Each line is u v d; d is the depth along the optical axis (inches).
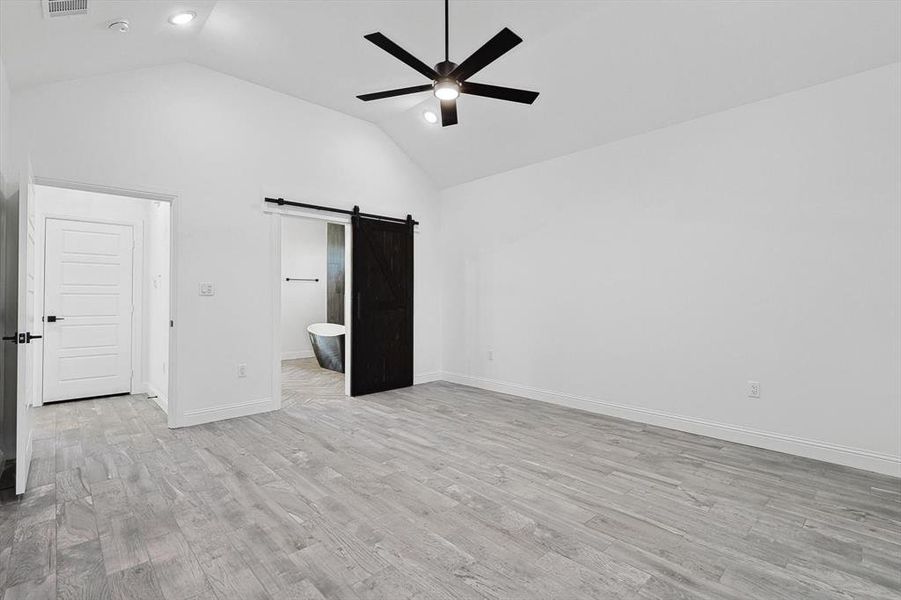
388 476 112.0
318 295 350.6
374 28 134.0
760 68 125.3
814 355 124.0
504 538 83.7
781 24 113.9
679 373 150.8
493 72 158.9
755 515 92.8
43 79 126.0
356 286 202.8
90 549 79.7
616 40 134.0
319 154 191.2
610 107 156.1
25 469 103.1
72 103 133.6
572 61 145.6
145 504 96.8
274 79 168.9
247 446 134.0
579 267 179.6
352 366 201.5
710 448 132.8
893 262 112.3
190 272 155.9
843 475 112.7
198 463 120.5
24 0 86.9
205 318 159.0
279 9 124.6
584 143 174.4
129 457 125.0
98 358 199.3
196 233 157.3
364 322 205.6
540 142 183.6
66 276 191.9
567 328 183.9
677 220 151.1
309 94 181.5
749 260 135.3
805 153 125.1
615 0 122.0
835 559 77.7
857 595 68.5
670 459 124.0
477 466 118.7
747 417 135.9
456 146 206.2
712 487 106.0
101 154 138.4
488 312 216.5
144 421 160.9
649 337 158.4
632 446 134.6
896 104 111.7
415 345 228.4
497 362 212.5
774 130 130.4
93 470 115.5
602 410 171.9
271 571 73.4
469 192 224.7
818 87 122.6
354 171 203.0
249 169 170.6
